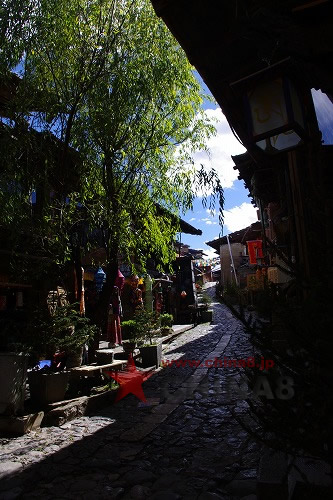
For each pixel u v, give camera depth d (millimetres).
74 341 6781
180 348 14281
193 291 26219
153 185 8312
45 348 6648
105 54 7180
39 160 7215
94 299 12641
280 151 4492
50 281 7480
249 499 3594
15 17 6305
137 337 11016
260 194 9695
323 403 2096
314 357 2139
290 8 3158
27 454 4930
